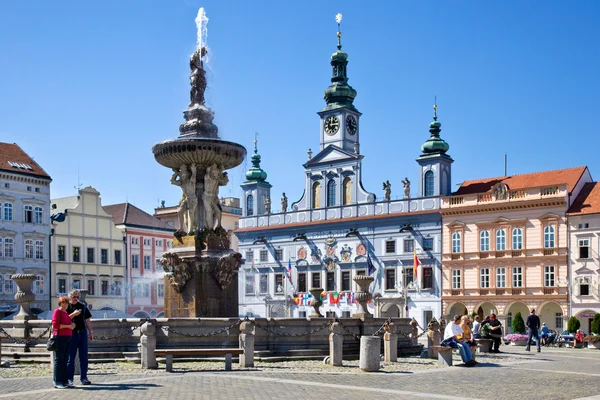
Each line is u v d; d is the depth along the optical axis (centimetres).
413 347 3055
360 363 2216
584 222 6488
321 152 8344
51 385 1728
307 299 8175
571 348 4706
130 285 8356
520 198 6875
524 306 6875
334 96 8425
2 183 7169
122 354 2381
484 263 7050
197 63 2966
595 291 6366
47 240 7519
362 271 7850
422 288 7438
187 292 2738
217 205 2855
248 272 8750
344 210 8081
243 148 2875
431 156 7644
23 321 2538
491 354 3338
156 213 10388
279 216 8606
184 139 2744
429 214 7438
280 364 2369
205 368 2173
